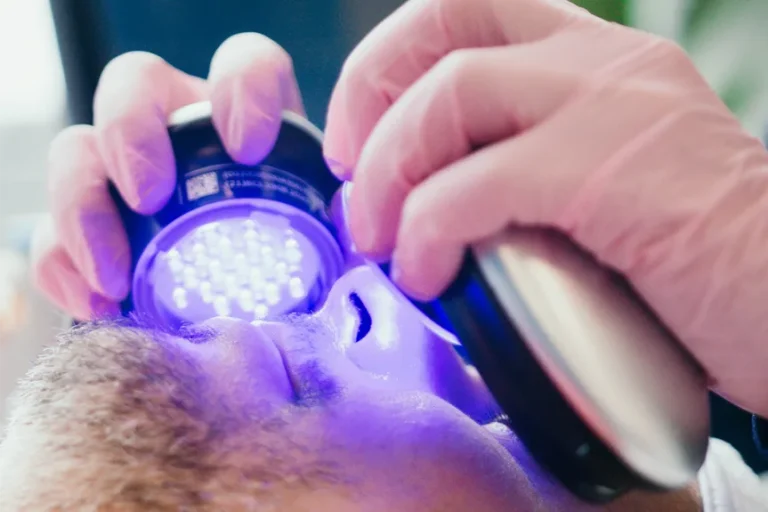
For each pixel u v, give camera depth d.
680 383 0.35
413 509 0.35
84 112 0.94
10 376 0.94
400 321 0.51
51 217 0.63
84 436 0.33
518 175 0.36
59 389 0.36
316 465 0.34
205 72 0.92
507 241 0.35
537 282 0.34
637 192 0.37
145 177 0.51
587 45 0.43
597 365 0.32
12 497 0.32
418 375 0.50
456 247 0.37
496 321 0.34
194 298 0.53
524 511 0.38
